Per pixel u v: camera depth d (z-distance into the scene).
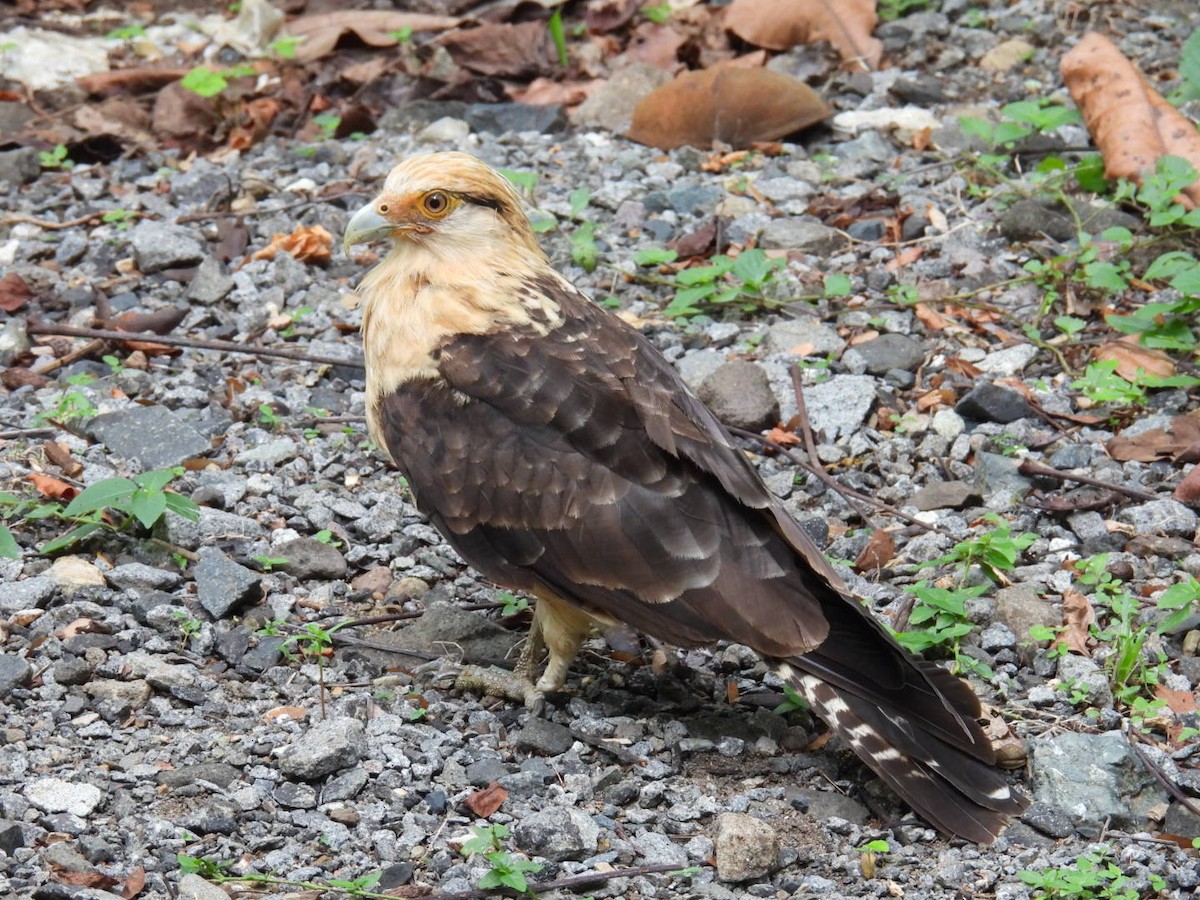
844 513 11.95
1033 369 13.57
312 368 13.67
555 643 9.90
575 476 9.30
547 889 8.44
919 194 15.84
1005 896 8.41
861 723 8.84
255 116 17.84
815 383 13.32
